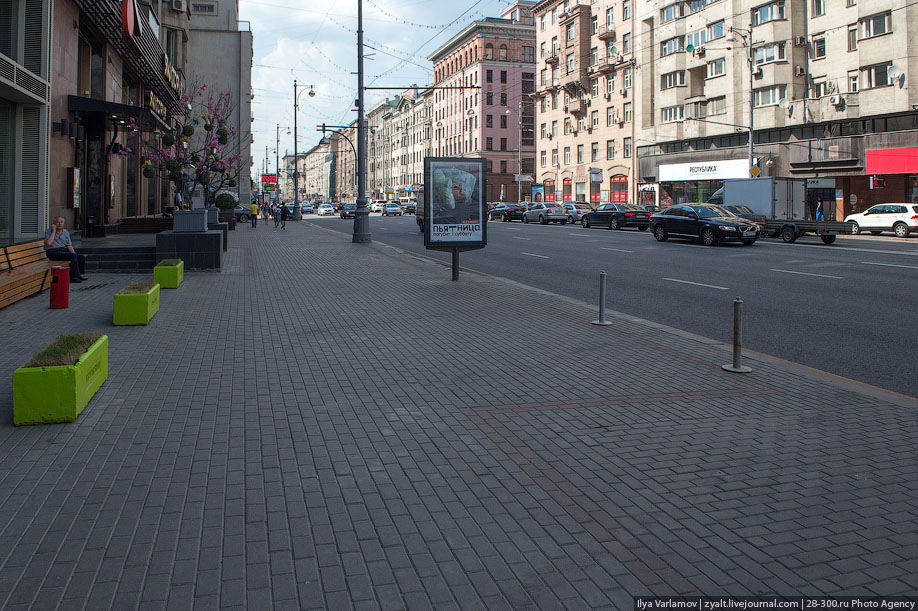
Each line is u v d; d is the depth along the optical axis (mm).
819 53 44094
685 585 3535
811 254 22703
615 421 6168
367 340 9586
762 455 5340
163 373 7742
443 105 102812
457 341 9555
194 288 14562
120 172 27844
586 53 67375
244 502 4488
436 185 15664
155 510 4367
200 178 29281
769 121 46188
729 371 7949
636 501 4520
